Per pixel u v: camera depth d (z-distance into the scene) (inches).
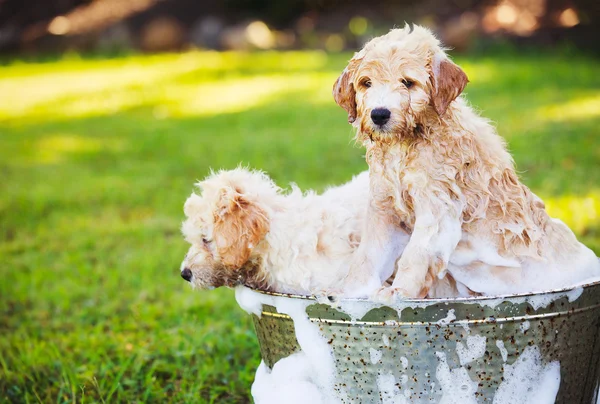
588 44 698.8
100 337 214.5
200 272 149.0
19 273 267.3
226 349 200.7
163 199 354.0
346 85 136.9
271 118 524.4
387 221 136.6
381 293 116.0
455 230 129.0
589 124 418.0
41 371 194.4
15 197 366.9
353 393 123.8
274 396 128.6
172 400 177.6
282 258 148.3
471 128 135.9
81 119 572.4
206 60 800.3
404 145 130.3
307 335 123.3
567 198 295.1
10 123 571.2
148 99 633.0
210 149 442.0
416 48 129.6
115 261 275.1
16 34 909.8
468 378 119.1
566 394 126.6
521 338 118.0
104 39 895.7
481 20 758.5
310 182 345.4
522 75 584.1
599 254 234.5
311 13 906.1
